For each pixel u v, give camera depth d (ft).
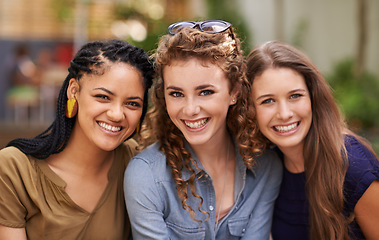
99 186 5.74
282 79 5.52
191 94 5.15
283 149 6.08
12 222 5.25
